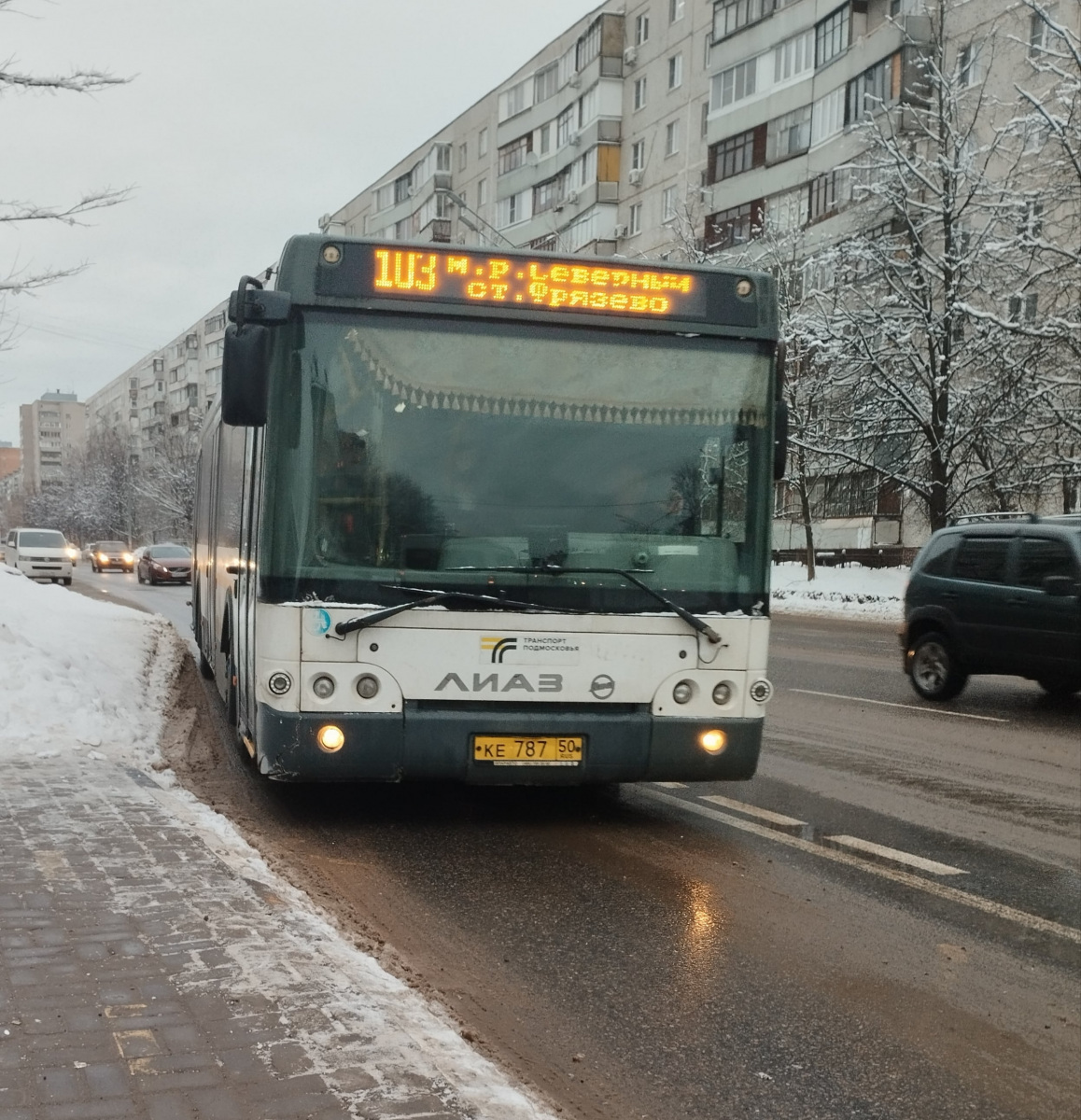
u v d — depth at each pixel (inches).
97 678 437.4
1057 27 990.4
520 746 259.8
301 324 258.7
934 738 446.0
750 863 261.7
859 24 1595.7
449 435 262.4
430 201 2758.4
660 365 273.1
